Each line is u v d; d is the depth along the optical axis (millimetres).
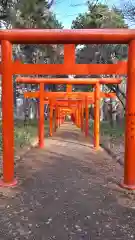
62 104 18641
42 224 3697
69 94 11969
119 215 4023
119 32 4965
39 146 10445
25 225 3662
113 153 8836
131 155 5246
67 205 4379
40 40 5043
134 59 5094
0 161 6980
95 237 3363
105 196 4828
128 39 5008
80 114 19141
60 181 5730
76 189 5203
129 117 5227
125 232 3504
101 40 5000
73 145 11102
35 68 5344
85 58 18312
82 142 12109
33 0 12289
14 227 3602
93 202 4531
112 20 14398
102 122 23047
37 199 4633
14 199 4613
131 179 5273
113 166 7203
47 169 6789
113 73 5320
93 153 9234
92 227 3631
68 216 3961
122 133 14242
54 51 17125
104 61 17047
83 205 4391
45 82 9867
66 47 5309
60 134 15617
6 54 5164
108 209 4242
